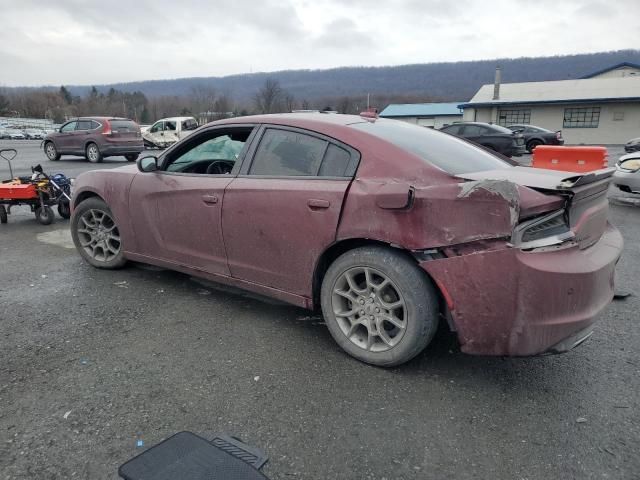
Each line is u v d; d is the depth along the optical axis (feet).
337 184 9.41
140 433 7.36
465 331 8.30
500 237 7.67
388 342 9.12
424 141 10.40
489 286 7.91
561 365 9.52
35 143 118.11
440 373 9.19
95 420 7.66
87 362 9.43
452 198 7.96
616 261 8.88
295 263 10.13
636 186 27.48
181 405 8.08
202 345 10.19
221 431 7.44
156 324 11.20
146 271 14.94
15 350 9.87
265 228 10.40
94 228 14.87
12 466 6.66
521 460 6.89
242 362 9.52
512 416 7.89
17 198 21.74
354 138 9.59
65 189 23.09
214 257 11.66
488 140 57.47
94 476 6.51
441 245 8.14
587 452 7.06
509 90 120.37
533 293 7.68
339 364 9.48
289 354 9.86
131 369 9.20
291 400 8.27
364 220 8.88
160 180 12.56
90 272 14.87
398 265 8.67
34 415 7.77
